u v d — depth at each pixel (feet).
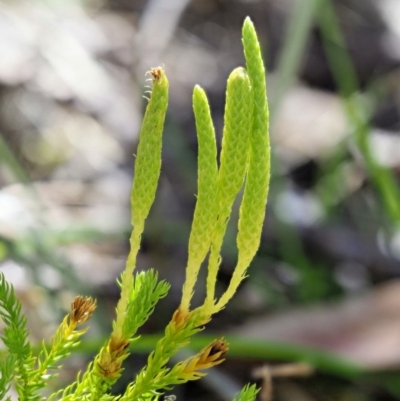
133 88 2.43
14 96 2.36
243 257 0.74
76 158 2.21
